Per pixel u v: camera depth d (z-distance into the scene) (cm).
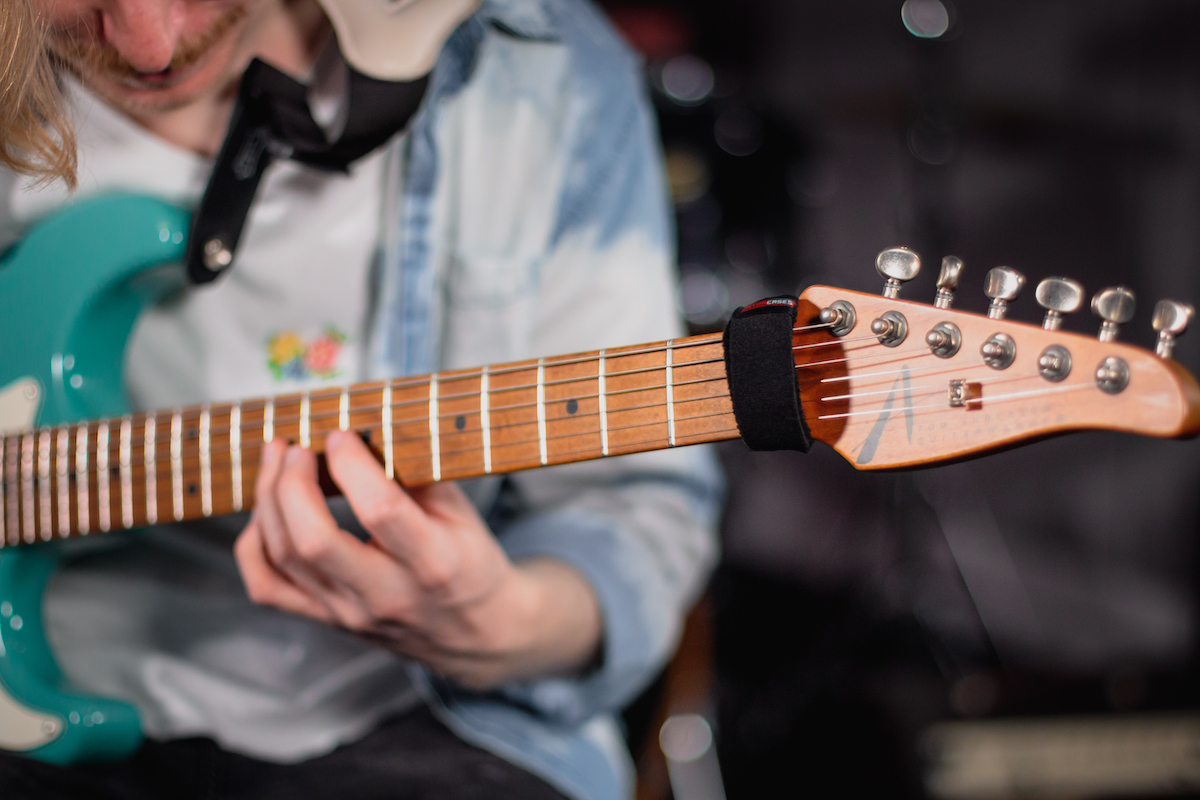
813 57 420
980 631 290
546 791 104
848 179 407
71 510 105
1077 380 81
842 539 340
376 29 100
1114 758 170
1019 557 358
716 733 206
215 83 103
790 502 357
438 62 111
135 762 106
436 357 116
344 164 104
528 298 115
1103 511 347
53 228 108
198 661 112
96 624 112
